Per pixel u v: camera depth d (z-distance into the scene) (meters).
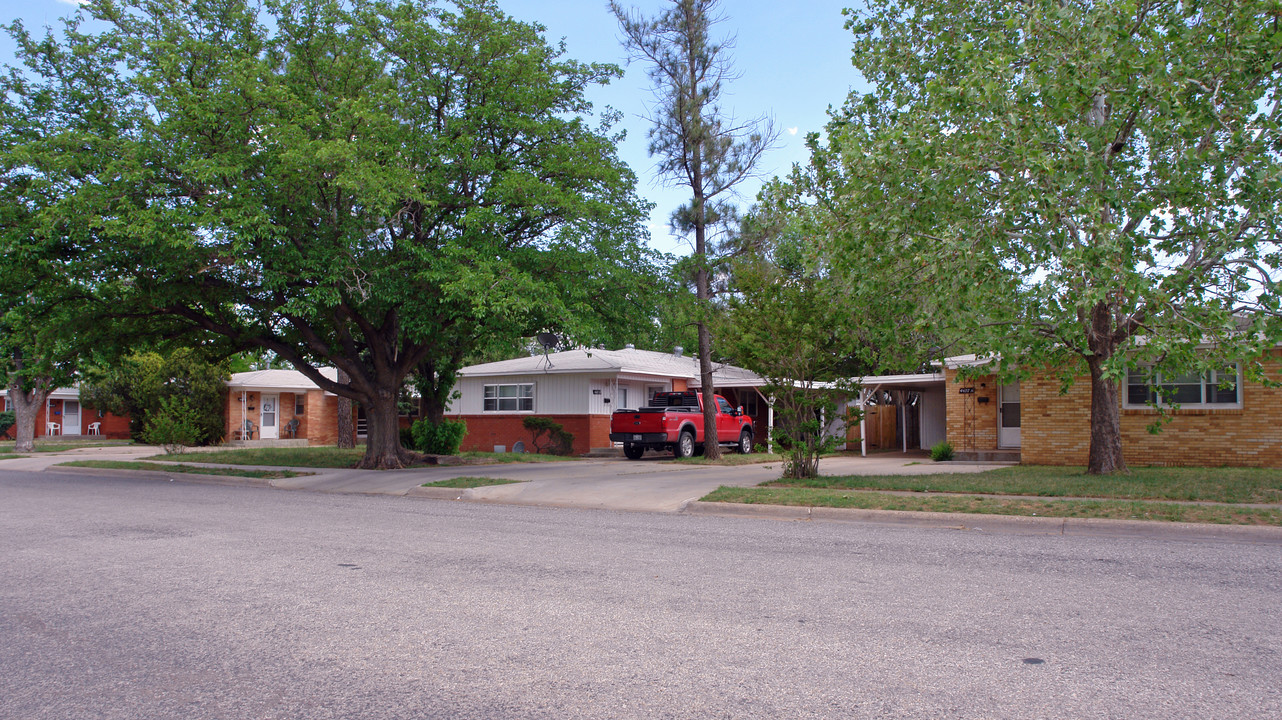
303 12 17.19
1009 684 4.34
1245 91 10.54
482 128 18.38
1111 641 5.11
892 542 9.02
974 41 13.77
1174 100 10.30
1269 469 15.16
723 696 4.20
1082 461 17.56
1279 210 10.02
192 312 18.09
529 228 18.92
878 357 17.36
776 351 14.55
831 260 13.59
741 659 4.81
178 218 14.12
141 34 16.78
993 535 9.52
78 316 17.12
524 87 18.27
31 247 14.33
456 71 18.41
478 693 4.28
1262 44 10.23
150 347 21.05
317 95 16.56
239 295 17.09
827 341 14.77
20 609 6.08
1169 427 16.86
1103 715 3.90
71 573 7.38
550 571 7.41
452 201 17.83
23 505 13.03
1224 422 16.36
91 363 20.06
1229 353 10.83
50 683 4.49
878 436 28.09
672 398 25.80
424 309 16.88
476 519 11.32
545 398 28.92
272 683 4.46
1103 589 6.57
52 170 14.38
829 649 4.99
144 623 5.68
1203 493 11.36
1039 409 18.08
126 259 15.00
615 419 24.28
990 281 11.55
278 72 17.56
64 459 25.00
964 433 20.53
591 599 6.31
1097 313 13.37
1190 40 10.55
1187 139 10.60
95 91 16.42
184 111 15.23
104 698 4.26
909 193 11.84
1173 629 5.38
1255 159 10.22
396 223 17.12
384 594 6.50
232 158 15.17
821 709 4.01
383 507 12.95
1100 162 10.41
